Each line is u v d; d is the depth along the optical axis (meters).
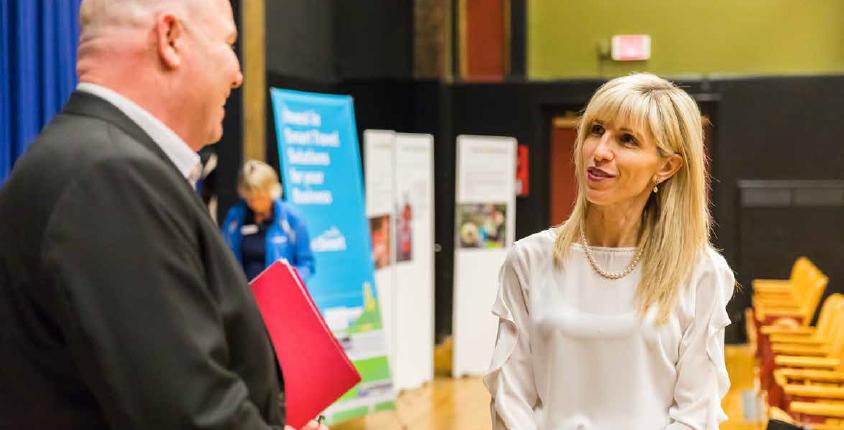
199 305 1.35
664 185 2.09
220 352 1.36
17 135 3.88
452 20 10.07
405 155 7.30
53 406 1.38
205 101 1.52
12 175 1.39
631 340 2.02
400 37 9.48
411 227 7.44
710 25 10.12
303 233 5.59
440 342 9.84
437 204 9.84
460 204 7.90
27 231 1.34
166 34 1.47
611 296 2.05
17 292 1.37
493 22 10.16
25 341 1.38
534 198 10.12
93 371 1.29
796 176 9.75
